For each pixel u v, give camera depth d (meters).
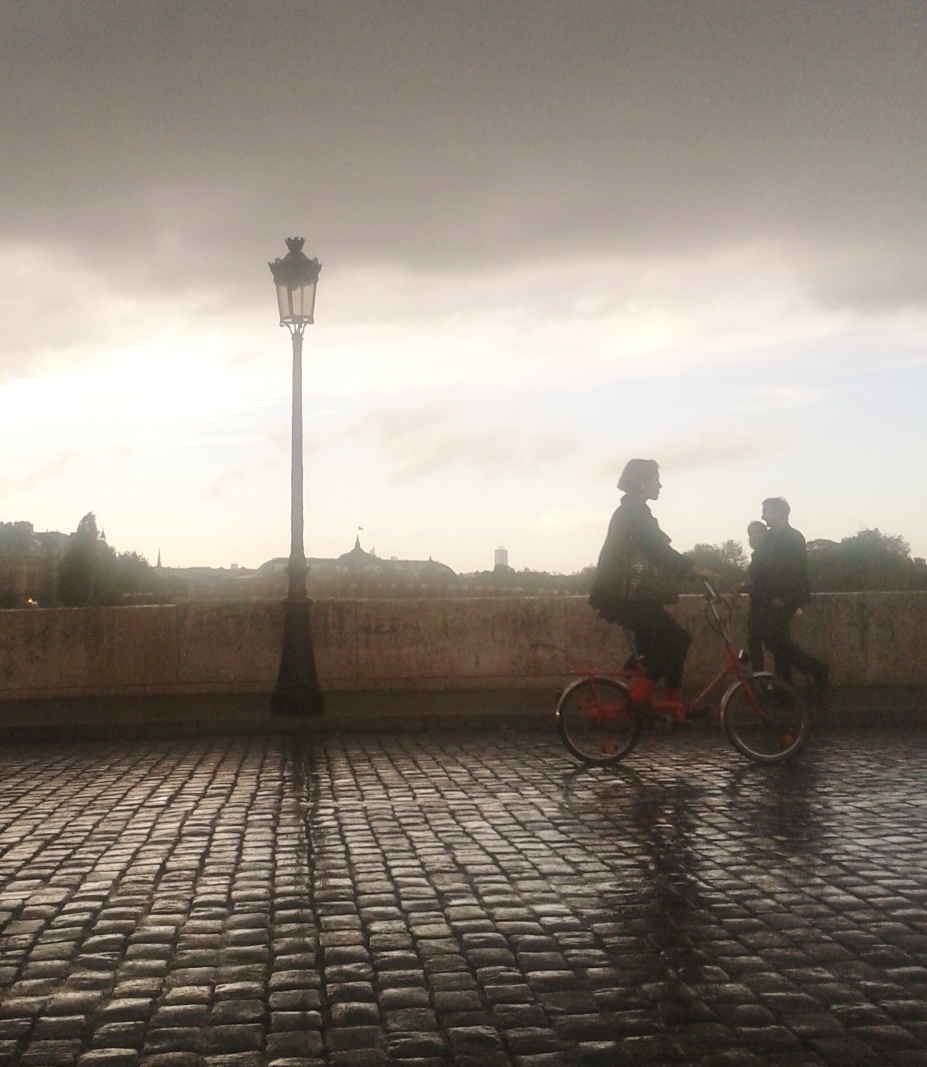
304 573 13.87
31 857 7.07
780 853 6.79
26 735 12.88
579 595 16.38
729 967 4.84
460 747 11.70
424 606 16.06
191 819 8.16
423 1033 4.21
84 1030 4.30
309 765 10.63
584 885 6.17
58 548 94.81
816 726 12.88
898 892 5.94
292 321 14.53
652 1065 3.92
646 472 10.35
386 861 6.79
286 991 4.66
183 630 16.05
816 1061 3.92
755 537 13.65
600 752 10.27
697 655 15.68
